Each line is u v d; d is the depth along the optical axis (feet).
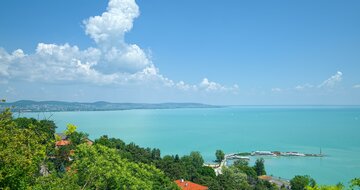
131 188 150.30
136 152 433.48
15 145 79.66
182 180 367.86
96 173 136.36
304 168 648.38
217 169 636.48
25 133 89.40
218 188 359.46
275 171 625.82
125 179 151.33
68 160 183.83
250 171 510.99
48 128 272.72
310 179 454.81
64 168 172.24
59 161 177.27
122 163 171.83
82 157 148.36
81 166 138.51
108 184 144.36
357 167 643.86
